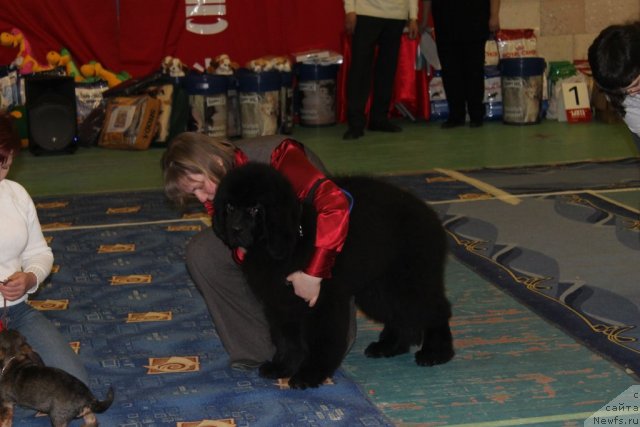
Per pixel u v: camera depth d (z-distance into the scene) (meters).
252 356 3.66
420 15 11.08
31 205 3.46
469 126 10.60
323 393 3.42
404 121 11.29
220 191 2.97
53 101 9.36
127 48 10.46
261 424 3.16
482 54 10.24
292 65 10.73
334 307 3.26
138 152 9.48
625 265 4.95
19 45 10.14
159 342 4.04
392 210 3.39
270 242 2.96
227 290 3.58
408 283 3.43
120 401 3.39
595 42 3.86
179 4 10.62
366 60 9.77
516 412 3.21
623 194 6.65
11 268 3.31
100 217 6.47
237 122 10.20
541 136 9.67
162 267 5.22
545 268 4.96
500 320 4.20
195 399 3.39
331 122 10.98
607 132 9.80
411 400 3.35
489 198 6.68
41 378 2.88
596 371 3.56
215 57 10.80
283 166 3.24
